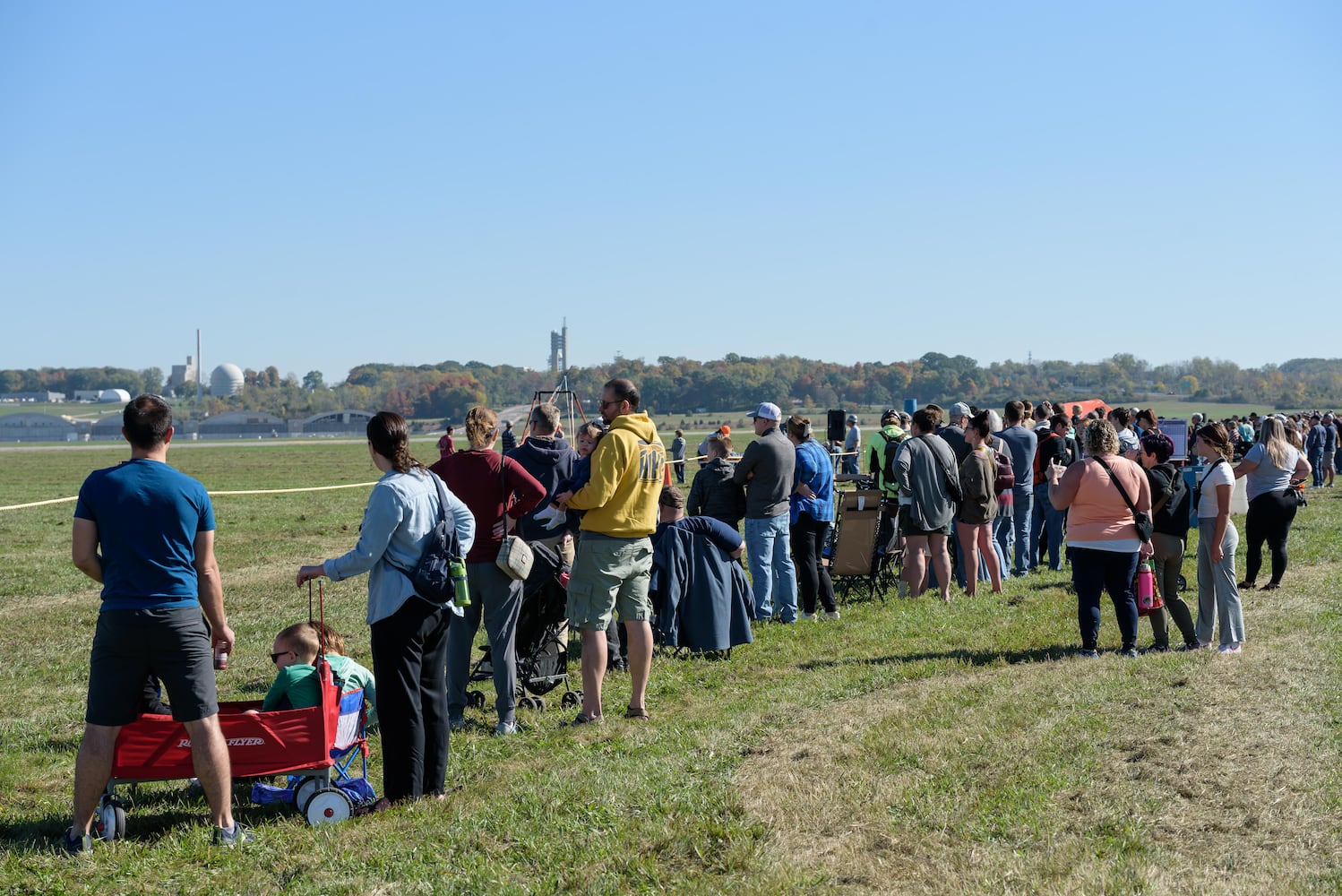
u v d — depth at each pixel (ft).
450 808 18.48
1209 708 21.45
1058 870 14.89
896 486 40.42
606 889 15.03
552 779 19.52
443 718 19.47
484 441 23.57
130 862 16.61
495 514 23.39
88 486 16.58
